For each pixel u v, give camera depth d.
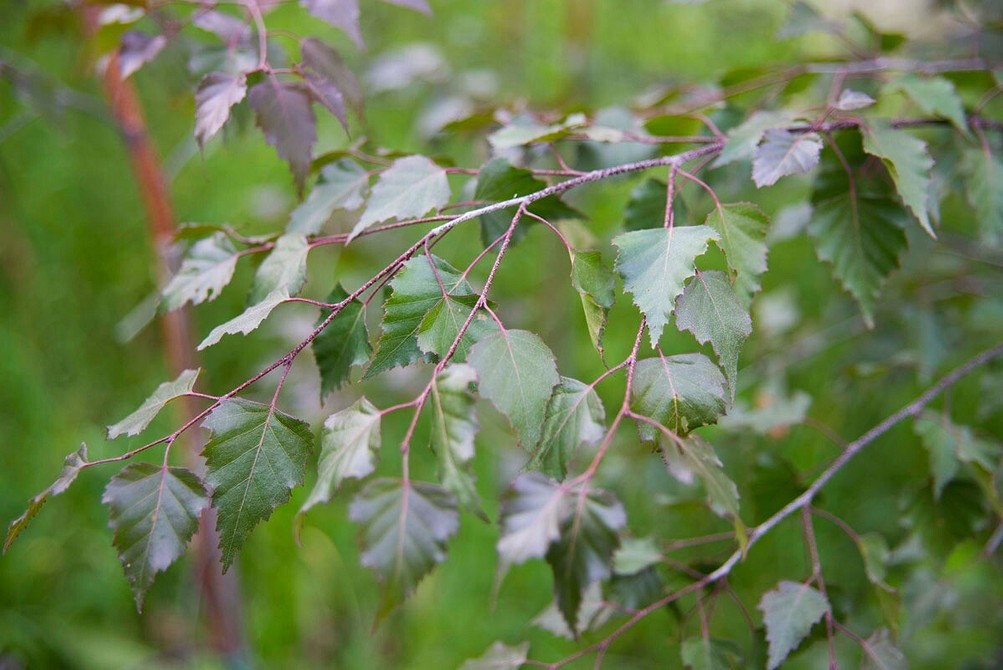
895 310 1.02
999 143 0.76
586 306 0.61
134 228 1.62
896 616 0.71
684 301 0.61
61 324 1.54
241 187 1.62
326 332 0.66
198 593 1.26
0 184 1.47
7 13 1.04
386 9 1.46
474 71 1.23
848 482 1.34
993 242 0.74
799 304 1.37
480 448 1.47
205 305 1.49
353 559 1.39
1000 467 0.75
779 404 0.85
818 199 0.72
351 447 0.58
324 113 1.38
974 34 0.84
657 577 0.72
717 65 1.60
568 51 1.28
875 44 0.83
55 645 1.24
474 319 0.60
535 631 1.31
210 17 0.76
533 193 0.66
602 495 0.59
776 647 0.66
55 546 1.33
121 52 0.76
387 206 0.66
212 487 0.60
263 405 0.61
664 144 0.77
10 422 1.42
